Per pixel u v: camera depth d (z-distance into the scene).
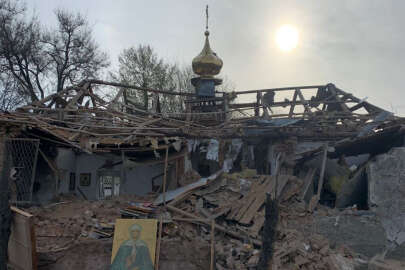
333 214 11.28
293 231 10.89
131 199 13.50
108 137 14.27
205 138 15.17
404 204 10.56
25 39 24.72
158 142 14.11
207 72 21.33
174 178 14.78
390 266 9.55
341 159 14.10
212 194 12.68
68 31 26.30
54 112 16.36
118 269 9.27
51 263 9.53
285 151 14.97
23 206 12.75
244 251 10.06
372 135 11.62
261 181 12.90
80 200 14.49
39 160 14.83
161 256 9.58
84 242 9.67
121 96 21.19
